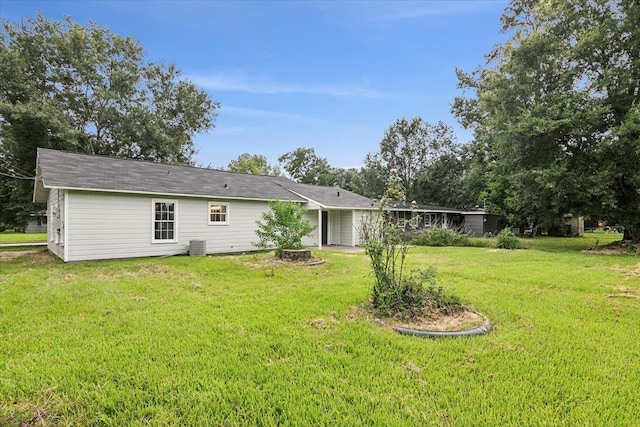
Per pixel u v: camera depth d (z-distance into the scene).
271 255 10.90
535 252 13.20
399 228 5.02
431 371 2.99
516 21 20.73
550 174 13.52
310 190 18.84
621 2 13.38
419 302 4.55
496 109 16.86
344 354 3.32
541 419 2.32
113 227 10.38
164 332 3.90
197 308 4.95
